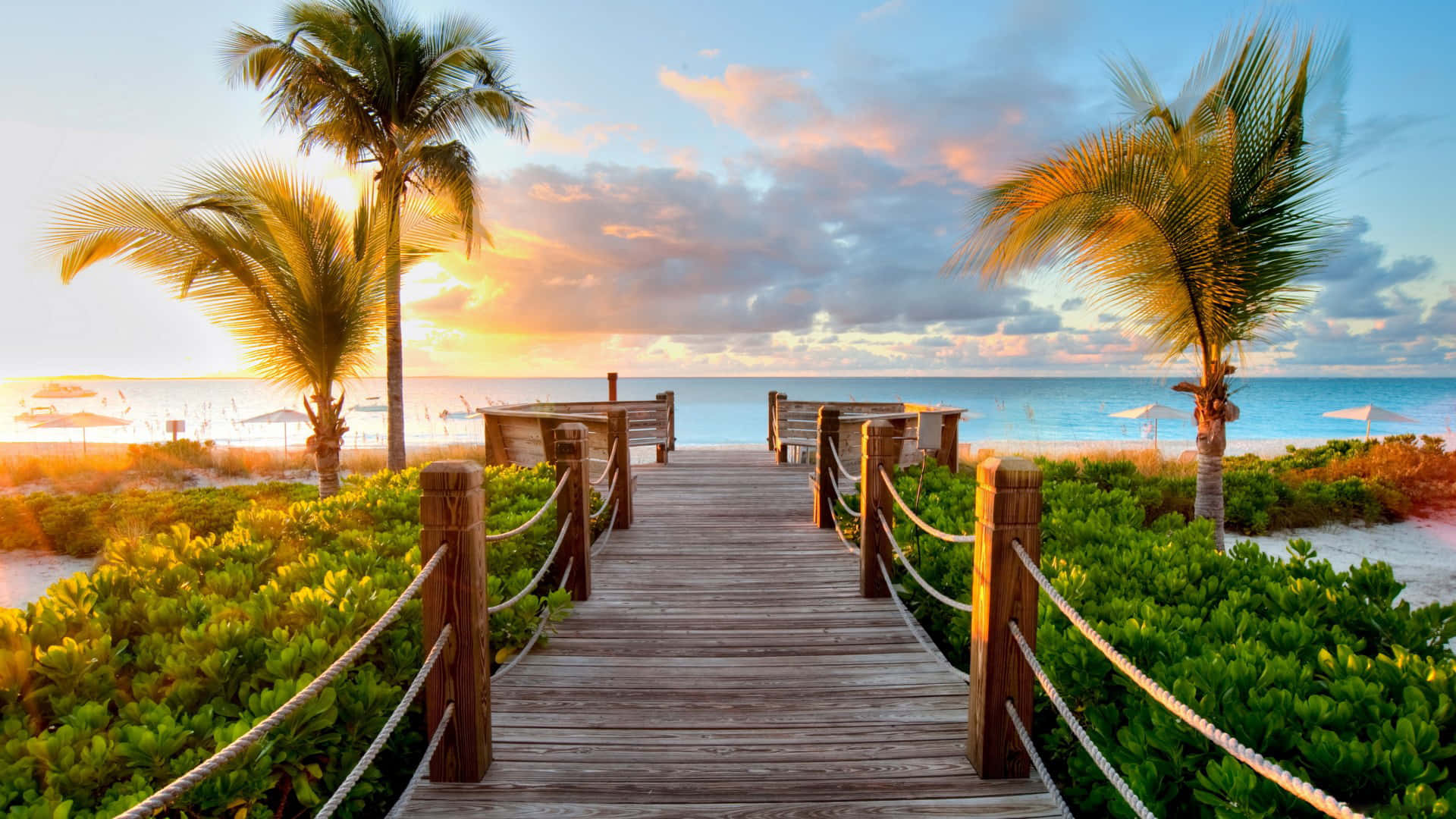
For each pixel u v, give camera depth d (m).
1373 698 1.99
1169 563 3.60
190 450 17.83
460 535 2.44
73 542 9.58
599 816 2.35
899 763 2.69
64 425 22.05
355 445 25.14
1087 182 6.23
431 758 2.52
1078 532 4.43
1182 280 6.44
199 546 3.96
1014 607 2.46
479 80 11.49
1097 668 2.42
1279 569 3.46
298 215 8.20
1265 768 1.27
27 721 2.14
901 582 4.63
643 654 3.82
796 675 3.54
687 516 7.41
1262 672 2.21
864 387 155.00
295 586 3.43
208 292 8.24
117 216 7.46
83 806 1.82
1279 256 6.15
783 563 5.65
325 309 8.70
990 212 6.85
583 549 4.71
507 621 3.64
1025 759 2.55
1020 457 2.51
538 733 2.93
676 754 2.76
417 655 2.91
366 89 10.66
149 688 2.35
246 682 2.45
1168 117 6.43
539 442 9.21
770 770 2.64
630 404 11.77
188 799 1.84
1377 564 3.23
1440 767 1.72
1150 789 1.88
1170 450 23.38
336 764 2.37
